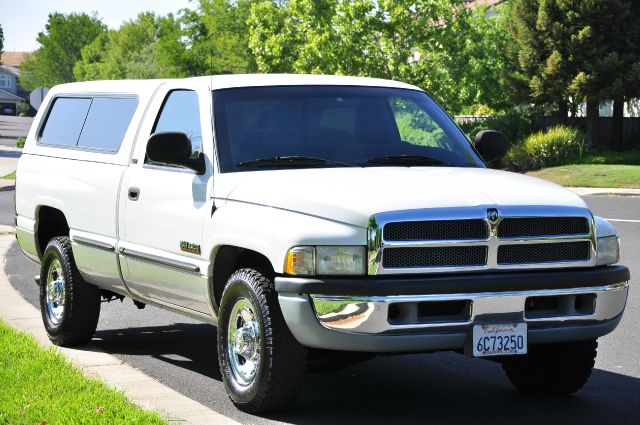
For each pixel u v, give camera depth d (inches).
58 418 232.2
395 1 1579.7
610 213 908.6
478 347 237.8
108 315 423.2
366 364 329.7
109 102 343.0
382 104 298.7
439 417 259.1
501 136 307.3
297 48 1670.8
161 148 274.8
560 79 1592.0
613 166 1407.5
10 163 1849.2
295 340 245.6
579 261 250.2
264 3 1711.4
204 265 271.0
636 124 1695.4
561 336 248.1
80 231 339.3
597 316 251.0
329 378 308.0
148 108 316.5
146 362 330.3
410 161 282.0
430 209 236.2
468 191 245.9
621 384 297.7
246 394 255.4
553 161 1494.8
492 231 239.3
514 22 1656.0
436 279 233.9
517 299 239.8
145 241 300.7
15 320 392.5
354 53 1604.3
